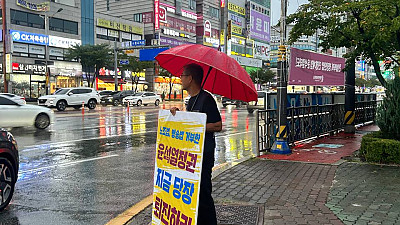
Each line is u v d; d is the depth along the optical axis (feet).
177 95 238.07
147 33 222.07
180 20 240.32
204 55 10.91
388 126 27.58
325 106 41.39
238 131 50.98
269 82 289.33
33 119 48.70
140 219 15.29
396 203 16.33
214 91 13.41
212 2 272.10
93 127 53.47
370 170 23.18
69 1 165.07
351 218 14.46
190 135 10.39
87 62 157.48
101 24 183.01
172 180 10.84
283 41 29.30
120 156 30.71
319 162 26.18
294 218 14.60
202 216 11.86
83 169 25.54
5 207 16.99
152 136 43.78
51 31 154.92
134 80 196.03
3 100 46.32
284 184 20.13
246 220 14.43
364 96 58.59
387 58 34.88
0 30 137.18
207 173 11.68
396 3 26.20
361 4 26.89
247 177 21.89
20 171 24.68
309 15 32.78
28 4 143.64
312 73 39.22
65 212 16.61
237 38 307.37
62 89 98.99
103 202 18.11
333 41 32.50
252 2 326.44
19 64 137.28
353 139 39.63
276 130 31.76
